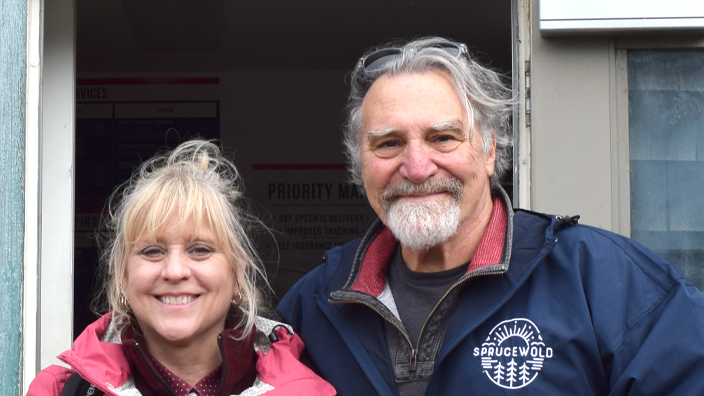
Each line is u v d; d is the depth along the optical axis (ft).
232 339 4.17
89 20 9.64
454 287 4.24
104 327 4.28
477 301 4.24
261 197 12.06
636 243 4.33
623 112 6.08
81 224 11.82
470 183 4.43
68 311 6.88
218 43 10.59
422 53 4.50
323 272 5.05
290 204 12.04
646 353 3.86
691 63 6.14
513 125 6.20
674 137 6.11
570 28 5.96
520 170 6.18
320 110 12.07
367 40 10.60
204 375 4.30
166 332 4.07
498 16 9.53
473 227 4.57
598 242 4.31
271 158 12.07
